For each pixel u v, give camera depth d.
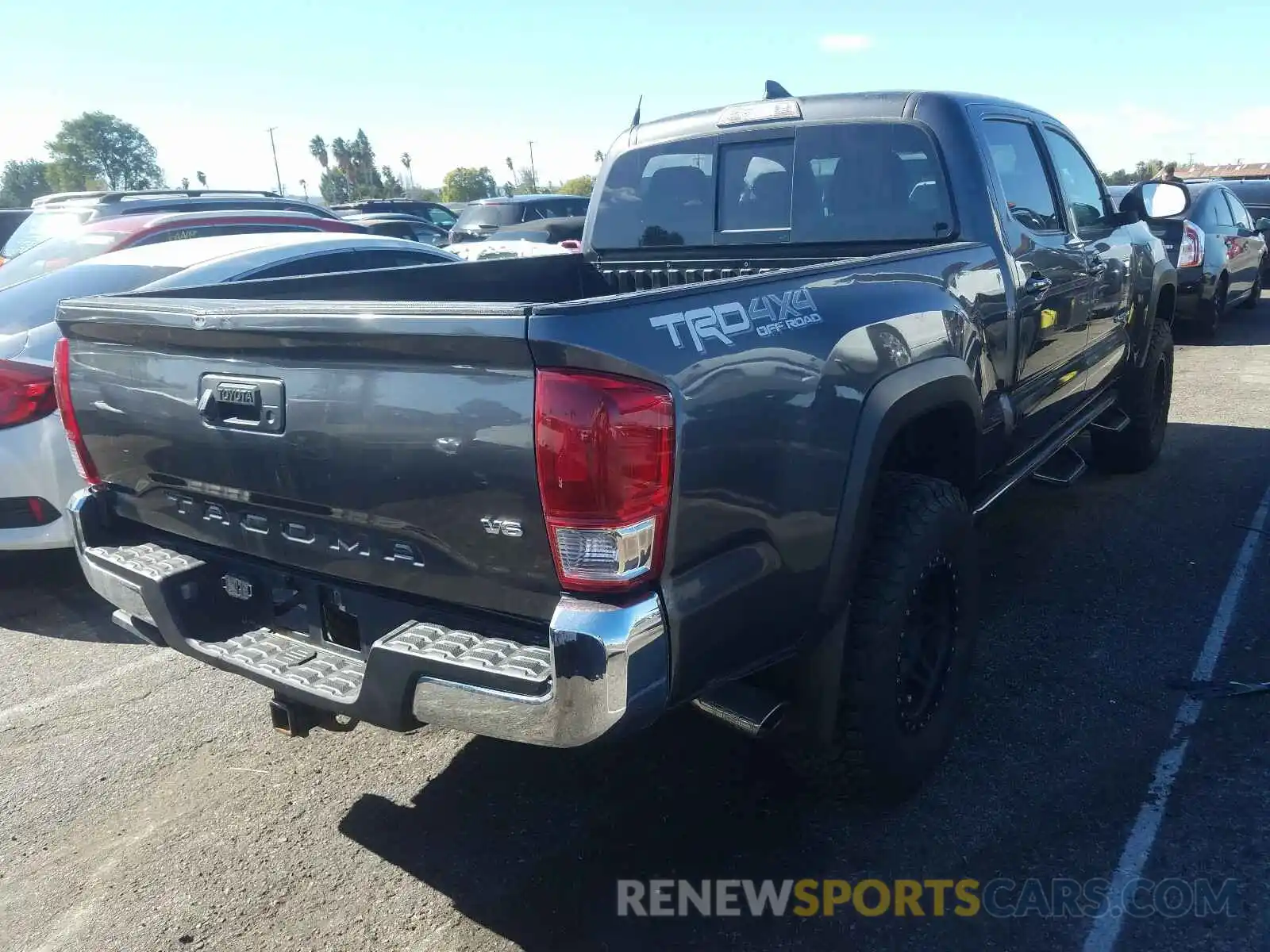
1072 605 4.21
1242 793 2.91
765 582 2.35
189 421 2.60
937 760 3.03
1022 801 2.93
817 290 2.57
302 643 2.64
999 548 4.89
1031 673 3.66
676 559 2.10
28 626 4.71
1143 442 5.79
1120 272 4.86
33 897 2.79
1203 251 10.24
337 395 2.26
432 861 2.85
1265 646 3.79
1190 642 3.84
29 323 4.88
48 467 4.52
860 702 2.68
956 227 3.55
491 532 2.10
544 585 2.08
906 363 2.78
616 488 1.97
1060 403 4.44
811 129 3.84
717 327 2.21
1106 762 3.10
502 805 3.09
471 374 2.04
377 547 2.35
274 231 7.75
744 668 2.38
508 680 2.06
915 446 3.35
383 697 2.26
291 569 2.61
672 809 3.01
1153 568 4.56
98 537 3.02
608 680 1.98
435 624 2.30
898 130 3.65
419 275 3.92
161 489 2.84
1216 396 8.11
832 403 2.48
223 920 2.65
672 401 2.04
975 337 3.24
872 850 2.77
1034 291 3.76
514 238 14.65
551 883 2.72
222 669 2.63
